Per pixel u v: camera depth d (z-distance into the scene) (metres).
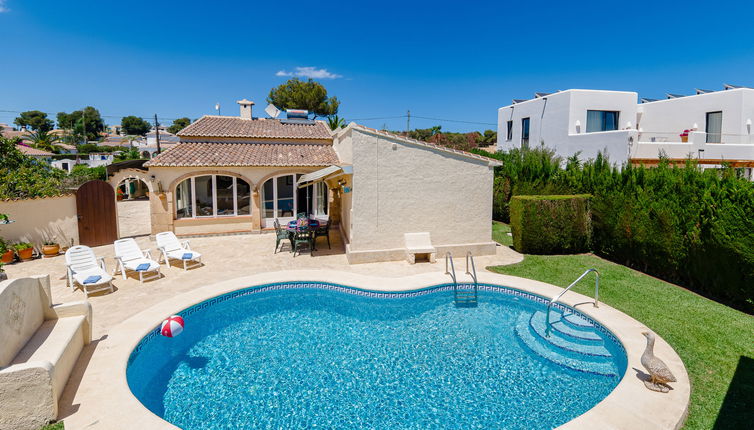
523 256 16.84
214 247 18.33
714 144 23.75
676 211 12.93
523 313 11.88
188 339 10.16
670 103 28.62
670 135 28.42
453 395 7.93
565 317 11.12
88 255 13.12
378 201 15.70
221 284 12.95
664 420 6.40
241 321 11.27
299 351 9.63
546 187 20.50
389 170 15.66
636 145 22.69
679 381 7.47
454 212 16.53
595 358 9.14
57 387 6.69
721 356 8.46
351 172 15.29
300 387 8.17
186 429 6.93
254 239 20.27
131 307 11.07
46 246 16.33
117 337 9.12
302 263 15.67
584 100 26.91
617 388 7.27
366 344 9.99
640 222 14.34
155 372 8.66
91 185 18.30
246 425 7.05
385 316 11.67
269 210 22.08
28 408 6.06
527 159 23.42
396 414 7.38
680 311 10.84
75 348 7.94
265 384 8.26
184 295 11.87
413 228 16.20
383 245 15.97
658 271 13.96
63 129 135.62
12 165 20.80
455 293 13.35
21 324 7.30
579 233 16.98
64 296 11.83
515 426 7.05
